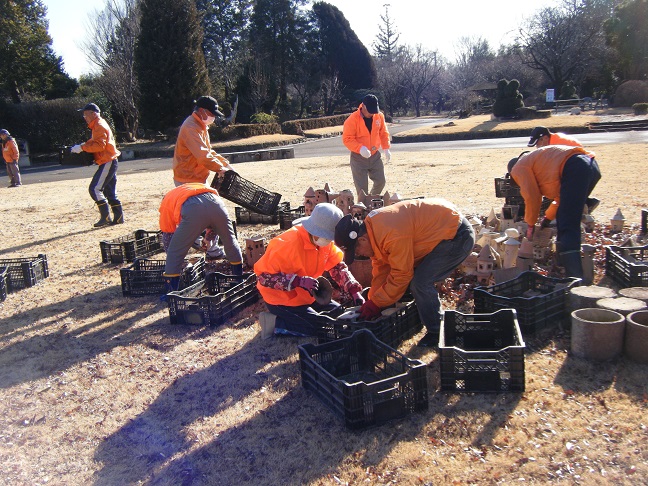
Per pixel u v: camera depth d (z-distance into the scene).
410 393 4.02
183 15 38.81
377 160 10.06
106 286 7.82
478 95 71.69
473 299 5.95
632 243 6.81
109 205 11.85
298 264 5.19
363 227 4.57
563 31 59.47
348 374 4.71
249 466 3.65
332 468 3.54
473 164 17.19
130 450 3.96
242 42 61.91
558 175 6.17
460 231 4.77
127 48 43.56
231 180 8.01
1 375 5.28
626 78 55.09
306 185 15.17
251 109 54.12
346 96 67.81
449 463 3.48
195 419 4.27
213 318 6.01
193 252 9.16
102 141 11.20
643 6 51.28
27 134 38.47
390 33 95.62
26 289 7.94
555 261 6.80
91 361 5.43
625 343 4.50
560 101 49.62
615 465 3.34
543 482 3.26
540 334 5.13
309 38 65.69
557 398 4.08
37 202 16.36
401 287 4.69
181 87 39.41
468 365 4.21
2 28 41.34
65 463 3.88
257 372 4.90
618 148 18.45
